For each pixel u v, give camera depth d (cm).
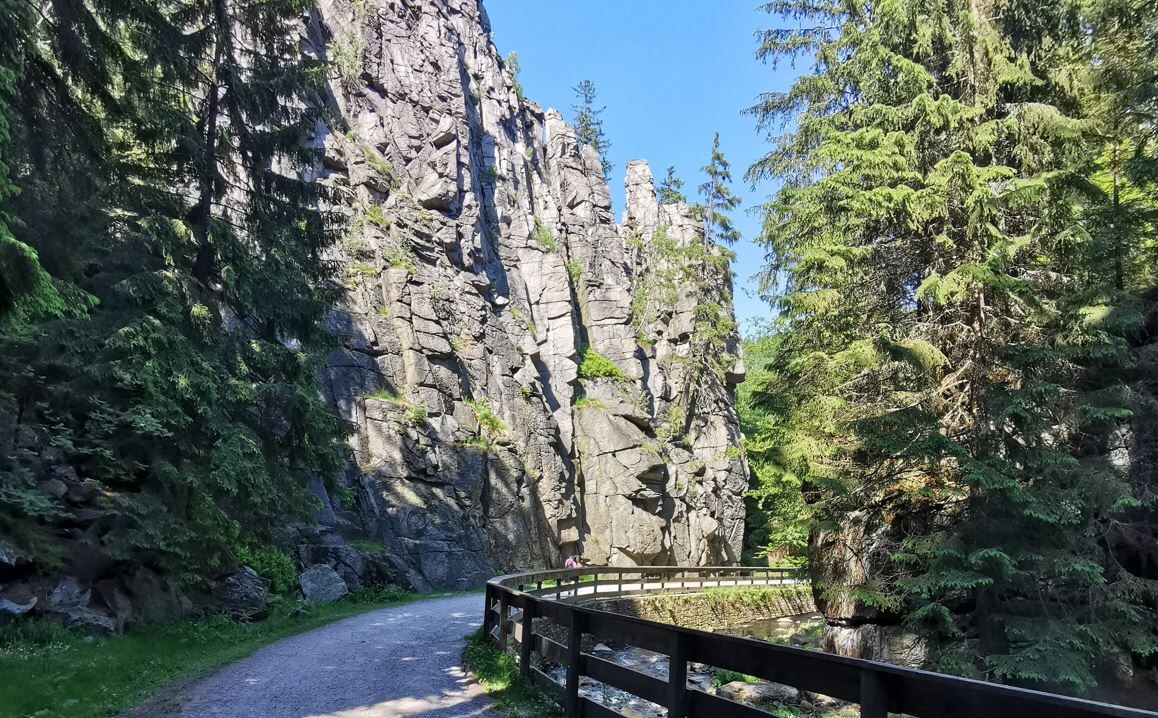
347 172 3950
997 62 1488
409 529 3141
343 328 3422
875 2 1603
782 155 1936
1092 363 1440
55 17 1055
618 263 5519
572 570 2300
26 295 725
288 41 1794
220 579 1596
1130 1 1402
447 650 1157
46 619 1073
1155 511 1384
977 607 1370
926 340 1492
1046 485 1332
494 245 4791
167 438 1383
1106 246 1399
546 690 791
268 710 743
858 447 1537
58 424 1340
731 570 3225
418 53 4681
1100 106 1509
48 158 1134
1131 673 1291
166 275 1370
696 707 510
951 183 1408
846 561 1574
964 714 323
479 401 3944
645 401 4941
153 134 1445
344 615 1862
